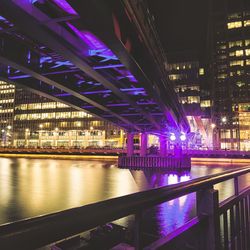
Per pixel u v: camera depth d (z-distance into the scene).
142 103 33.34
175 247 2.51
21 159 100.81
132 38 17.73
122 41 16.20
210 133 120.38
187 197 23.81
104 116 46.38
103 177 45.66
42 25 13.39
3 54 15.82
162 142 71.31
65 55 16.52
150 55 22.19
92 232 11.41
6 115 144.88
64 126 130.75
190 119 118.12
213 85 113.44
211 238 3.09
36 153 113.31
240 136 104.19
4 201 25.62
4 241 1.22
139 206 2.10
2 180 41.72
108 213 1.82
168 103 37.97
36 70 19.08
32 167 65.62
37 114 137.00
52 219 1.50
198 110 113.12
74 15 12.90
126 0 15.27
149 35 21.92
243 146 103.38
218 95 110.38
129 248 2.35
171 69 117.88
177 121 51.81
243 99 106.06
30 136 137.00
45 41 14.61
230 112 106.69
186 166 61.28
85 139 125.88
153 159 63.03
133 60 18.61
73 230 1.58
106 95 30.83
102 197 28.27
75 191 32.03
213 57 114.69
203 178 3.29
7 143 141.75
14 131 141.12
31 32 13.66
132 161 64.31
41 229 1.40
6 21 14.27
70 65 20.38
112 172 53.97
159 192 2.41
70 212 1.63
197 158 84.62
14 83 22.62
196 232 2.94
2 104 147.12
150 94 28.06
